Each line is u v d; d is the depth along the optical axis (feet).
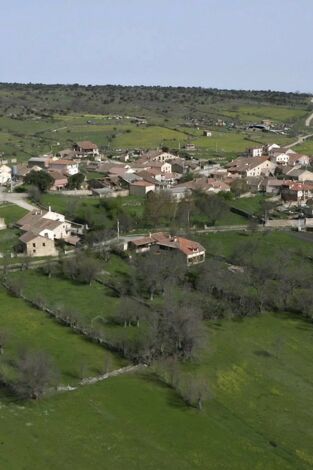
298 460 246.06
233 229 569.23
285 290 405.59
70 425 247.91
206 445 247.50
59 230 498.69
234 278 414.82
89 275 412.77
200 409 272.72
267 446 253.24
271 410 282.56
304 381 313.53
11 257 454.40
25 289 394.11
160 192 606.55
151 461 232.12
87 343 326.24
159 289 404.36
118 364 306.14
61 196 640.17
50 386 274.16
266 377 313.12
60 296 387.96
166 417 263.08
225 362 323.37
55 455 227.61
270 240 536.83
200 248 481.87
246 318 383.86
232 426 264.93
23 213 563.89
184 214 575.79
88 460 227.40
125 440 242.99
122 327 349.61
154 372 300.61
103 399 270.46
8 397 264.31
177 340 323.57
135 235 527.81
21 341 320.50
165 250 481.05
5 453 224.12
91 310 369.71
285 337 361.30
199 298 391.24
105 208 584.40
